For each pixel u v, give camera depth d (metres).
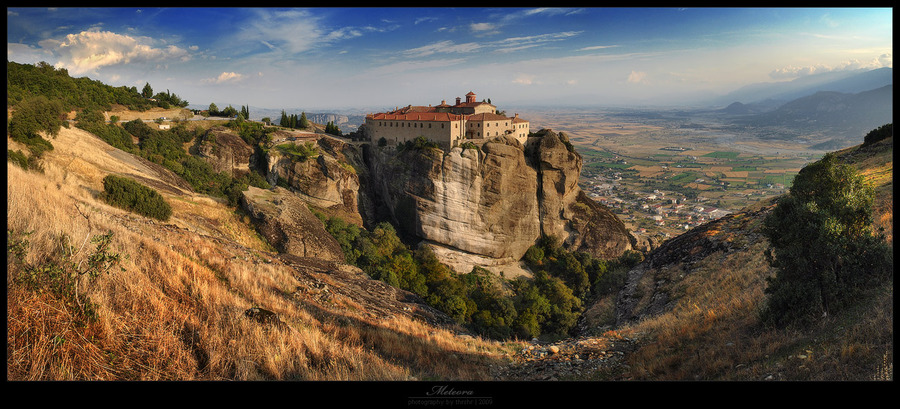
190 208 48.06
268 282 22.11
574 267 82.50
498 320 49.09
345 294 26.19
